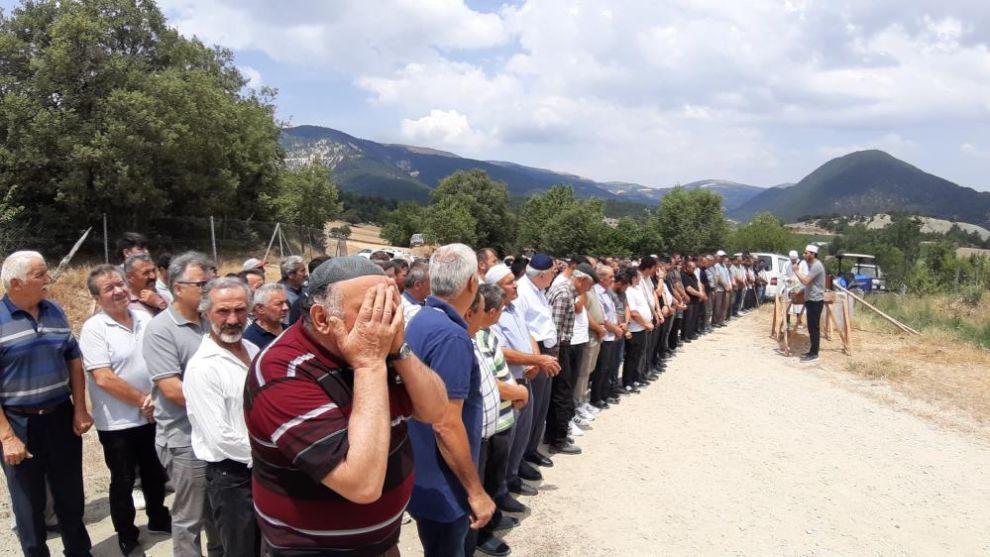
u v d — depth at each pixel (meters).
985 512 5.02
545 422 6.04
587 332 6.69
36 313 3.69
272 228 24.77
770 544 4.38
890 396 8.62
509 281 4.91
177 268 3.63
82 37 21.55
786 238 44.12
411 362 1.94
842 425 7.26
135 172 22.05
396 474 1.90
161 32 26.80
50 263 18.91
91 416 3.99
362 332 1.68
